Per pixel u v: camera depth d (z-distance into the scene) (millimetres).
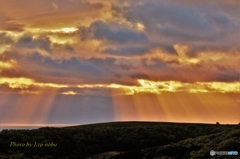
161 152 56469
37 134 75125
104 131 87000
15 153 62031
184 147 55875
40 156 63250
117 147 76812
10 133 72062
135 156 60312
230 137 55969
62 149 68625
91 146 74562
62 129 84875
